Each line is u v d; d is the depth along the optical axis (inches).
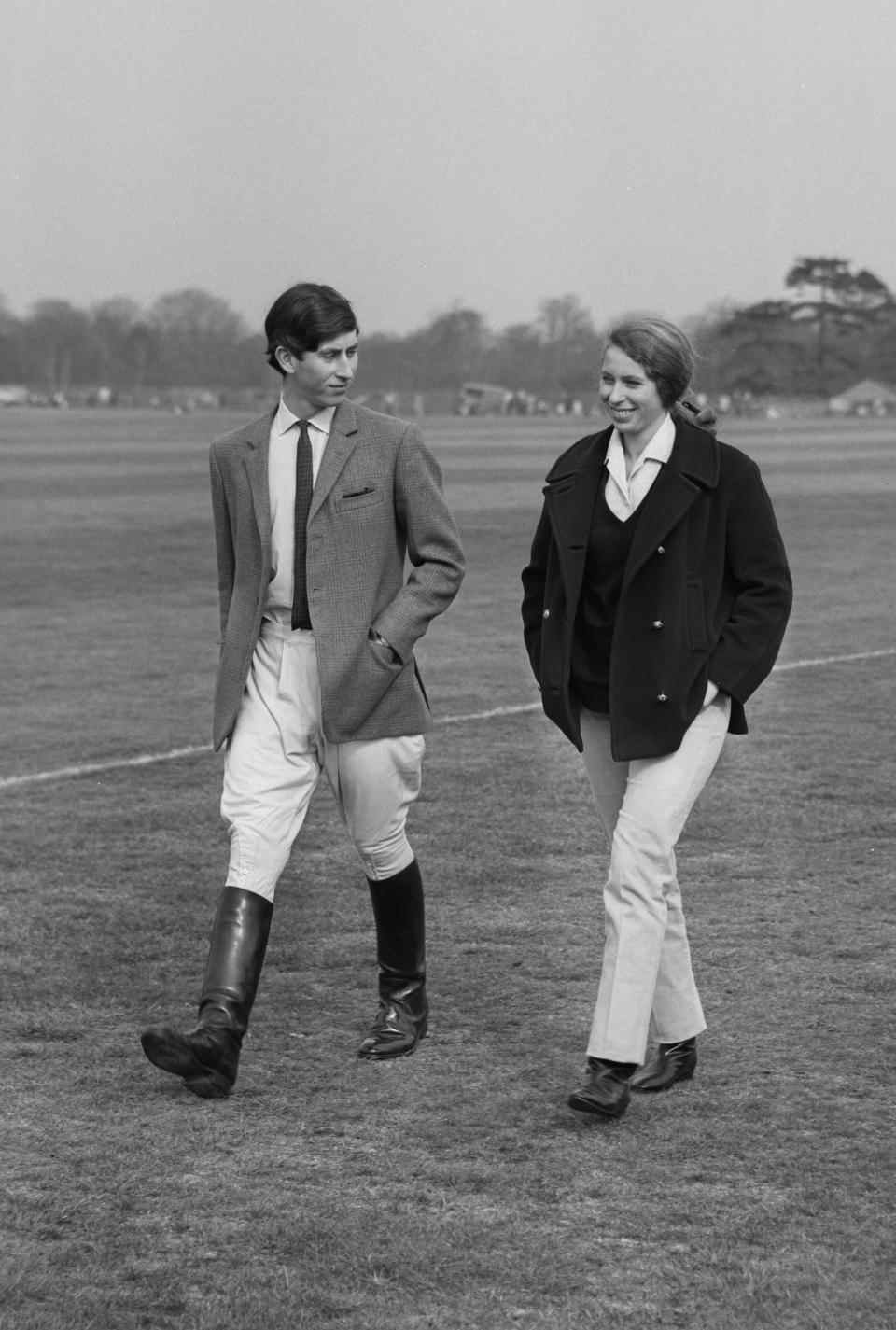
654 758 244.4
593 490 247.3
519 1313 186.7
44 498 1883.6
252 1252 200.8
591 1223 208.1
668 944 253.0
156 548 1347.2
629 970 241.9
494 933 334.6
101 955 322.0
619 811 254.4
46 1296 190.2
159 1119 242.1
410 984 273.3
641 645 241.9
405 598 261.0
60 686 692.7
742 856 393.7
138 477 2285.9
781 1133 235.9
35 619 932.6
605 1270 196.1
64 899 362.0
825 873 378.6
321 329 251.9
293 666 261.3
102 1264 197.8
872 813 437.4
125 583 1114.7
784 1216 209.5
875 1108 244.8
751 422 6048.2
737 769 495.8
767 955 318.7
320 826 431.5
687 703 241.6
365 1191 217.8
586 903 356.2
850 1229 205.8
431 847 403.9
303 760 264.4
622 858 243.8
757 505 246.4
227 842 415.5
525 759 516.4
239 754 262.8
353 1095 251.8
